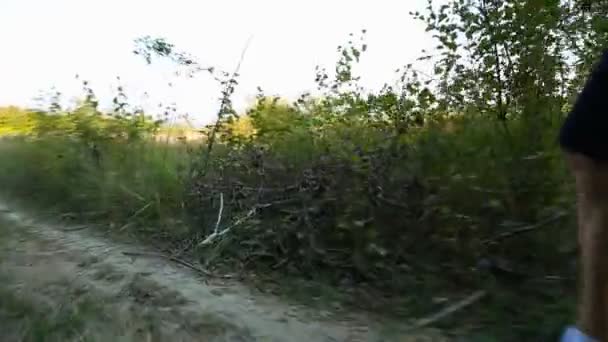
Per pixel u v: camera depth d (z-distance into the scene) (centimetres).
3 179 1047
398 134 561
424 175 499
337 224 520
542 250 417
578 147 233
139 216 736
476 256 441
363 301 449
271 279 518
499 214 452
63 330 384
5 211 871
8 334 383
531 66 544
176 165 784
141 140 916
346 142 593
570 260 394
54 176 938
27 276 515
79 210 825
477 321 392
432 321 402
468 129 532
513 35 550
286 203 580
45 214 835
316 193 546
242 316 425
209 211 657
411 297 440
